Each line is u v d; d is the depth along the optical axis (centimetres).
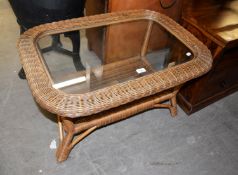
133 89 83
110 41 125
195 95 135
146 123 134
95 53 121
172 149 124
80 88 92
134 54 124
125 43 126
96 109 76
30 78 82
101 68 112
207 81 131
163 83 88
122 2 128
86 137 123
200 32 123
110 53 123
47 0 108
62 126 111
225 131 138
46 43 105
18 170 105
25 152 112
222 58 127
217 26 122
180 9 146
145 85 86
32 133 121
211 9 138
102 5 134
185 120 140
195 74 95
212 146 129
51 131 123
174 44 117
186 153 123
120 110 109
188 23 129
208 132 135
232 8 142
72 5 116
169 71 94
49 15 116
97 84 98
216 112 148
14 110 130
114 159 116
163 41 121
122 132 128
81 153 116
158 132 131
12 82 146
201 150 126
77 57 113
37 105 134
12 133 119
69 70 103
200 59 101
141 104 115
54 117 130
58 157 109
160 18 124
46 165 109
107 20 116
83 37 119
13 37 179
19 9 114
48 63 101
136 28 125
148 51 123
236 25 125
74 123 102
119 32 123
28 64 87
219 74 136
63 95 77
